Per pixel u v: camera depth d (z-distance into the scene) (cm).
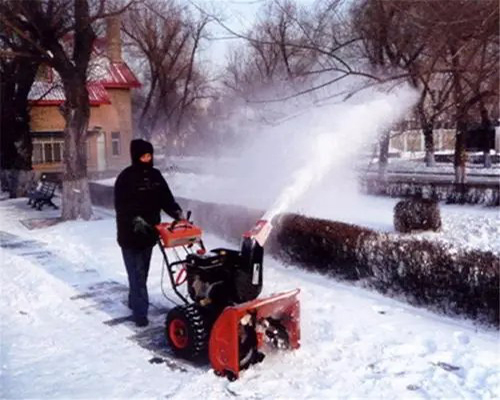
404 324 561
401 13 748
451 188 1697
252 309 441
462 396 403
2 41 1554
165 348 517
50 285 740
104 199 1705
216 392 417
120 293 706
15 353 507
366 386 422
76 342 535
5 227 1300
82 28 1316
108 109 3297
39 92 2955
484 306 554
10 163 2394
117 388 430
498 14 632
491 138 2406
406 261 640
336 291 682
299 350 489
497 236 1037
